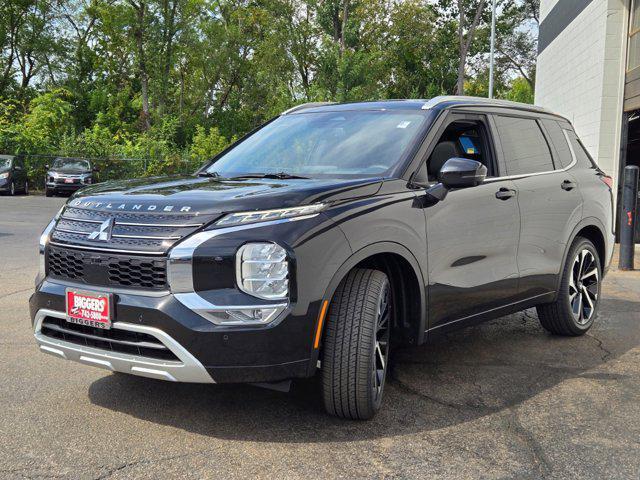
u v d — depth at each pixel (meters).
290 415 3.61
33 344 4.91
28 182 27.28
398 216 3.60
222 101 51.00
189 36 43.78
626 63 13.20
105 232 3.29
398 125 4.23
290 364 3.14
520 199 4.59
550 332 5.55
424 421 3.58
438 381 4.28
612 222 5.91
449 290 3.98
